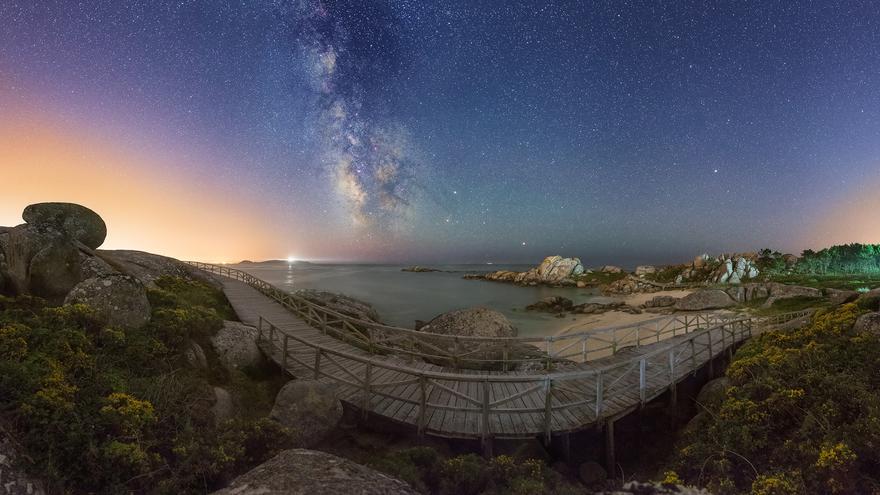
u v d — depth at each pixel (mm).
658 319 15227
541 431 8125
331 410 7535
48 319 6953
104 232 17969
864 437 4871
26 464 3893
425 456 5910
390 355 13570
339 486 3535
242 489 3465
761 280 54594
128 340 7828
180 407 6258
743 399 7262
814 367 7555
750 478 5598
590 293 62469
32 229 9906
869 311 10109
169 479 4590
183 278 21719
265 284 23969
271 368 11438
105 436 4762
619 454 9492
